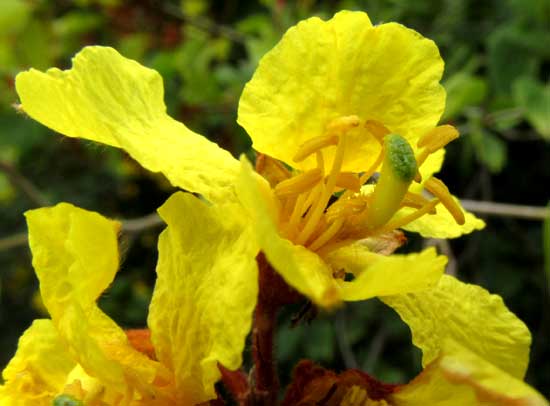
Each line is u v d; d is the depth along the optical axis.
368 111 0.08
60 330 0.08
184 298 0.07
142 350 0.08
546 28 0.19
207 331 0.07
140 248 0.30
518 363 0.08
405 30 0.08
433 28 0.24
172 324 0.08
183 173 0.08
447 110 0.17
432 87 0.08
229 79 0.21
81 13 0.27
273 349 0.08
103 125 0.08
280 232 0.08
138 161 0.07
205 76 0.21
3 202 0.35
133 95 0.08
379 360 0.24
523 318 0.26
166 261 0.08
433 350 0.08
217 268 0.07
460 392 0.08
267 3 0.22
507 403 0.07
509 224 0.25
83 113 0.08
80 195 0.33
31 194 0.20
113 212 0.34
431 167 0.09
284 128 0.08
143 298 0.27
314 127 0.08
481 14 0.24
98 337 0.08
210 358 0.07
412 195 0.08
